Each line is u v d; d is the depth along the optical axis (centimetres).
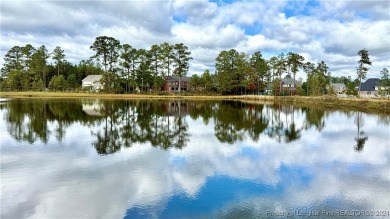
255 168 1645
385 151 2067
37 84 10575
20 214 1099
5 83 10612
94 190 1316
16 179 1445
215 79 11588
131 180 1438
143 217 1073
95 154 1922
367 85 11625
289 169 1633
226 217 1071
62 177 1477
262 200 1216
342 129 3050
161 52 10694
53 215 1092
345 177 1502
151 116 4028
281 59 10206
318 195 1272
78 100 7056
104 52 9962
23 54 12056
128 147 2133
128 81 10362
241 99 9225
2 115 3775
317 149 2116
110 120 3534
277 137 2584
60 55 12062
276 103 7362
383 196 1264
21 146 2114
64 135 2542
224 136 2611
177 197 1243
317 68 12838
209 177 1491
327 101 6619
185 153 1970
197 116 4144
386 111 4872
